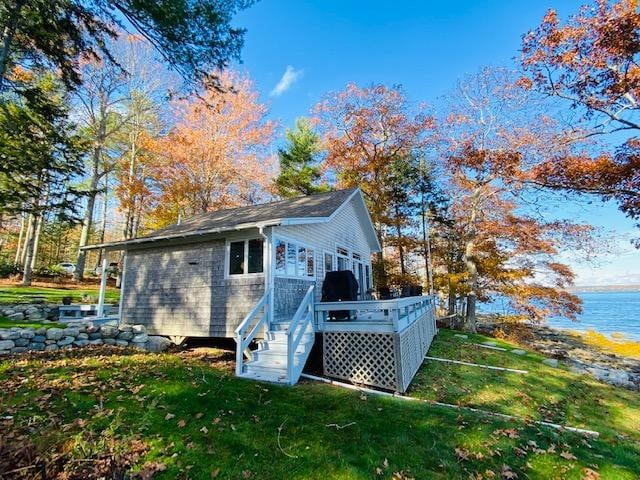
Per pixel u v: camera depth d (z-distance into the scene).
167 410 4.23
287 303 8.71
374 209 20.70
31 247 18.06
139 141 21.80
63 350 7.11
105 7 6.32
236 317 8.38
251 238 8.58
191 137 21.19
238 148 22.69
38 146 9.76
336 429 4.17
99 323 9.96
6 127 8.98
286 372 6.34
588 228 15.98
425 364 8.52
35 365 5.64
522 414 5.74
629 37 7.82
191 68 7.02
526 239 16.98
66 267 27.14
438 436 4.25
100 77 19.47
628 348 19.09
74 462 2.83
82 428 3.59
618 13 7.90
